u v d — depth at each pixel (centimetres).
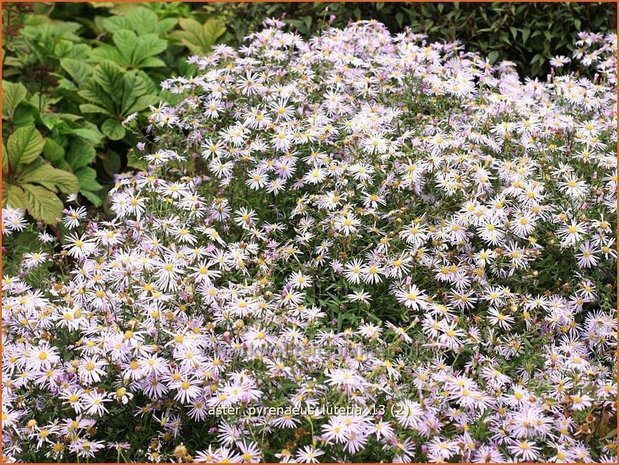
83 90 185
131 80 186
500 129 132
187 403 99
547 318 113
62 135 172
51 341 104
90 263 113
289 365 93
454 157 126
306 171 134
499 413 97
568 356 107
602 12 177
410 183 122
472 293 116
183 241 121
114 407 96
